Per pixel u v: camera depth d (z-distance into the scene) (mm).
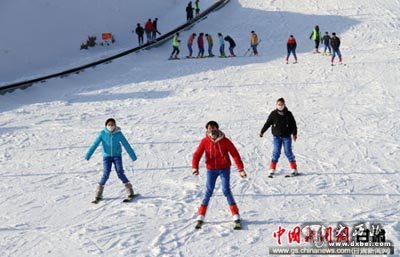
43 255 7148
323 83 21250
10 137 15062
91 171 11523
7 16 28875
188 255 6871
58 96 21547
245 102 18812
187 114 17359
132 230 7883
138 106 19078
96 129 15805
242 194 9359
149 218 8383
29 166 12141
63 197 9742
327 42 27422
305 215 8156
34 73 26203
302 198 9000
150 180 10602
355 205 8523
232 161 11742
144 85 22875
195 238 7445
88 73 25312
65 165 12109
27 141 14578
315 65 24922
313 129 14586
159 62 28391
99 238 7625
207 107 18312
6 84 22359
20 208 9211
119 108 18875
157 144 13695
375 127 14539
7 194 10062
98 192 9344
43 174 11430
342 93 19391
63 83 23688
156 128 15555
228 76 23766
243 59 28000
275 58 27750
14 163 12438
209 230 7730
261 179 10289
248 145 13203
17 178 11188
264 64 26203
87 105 19594
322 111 16828
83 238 7652
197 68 26094
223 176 7746
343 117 15914
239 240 7297
